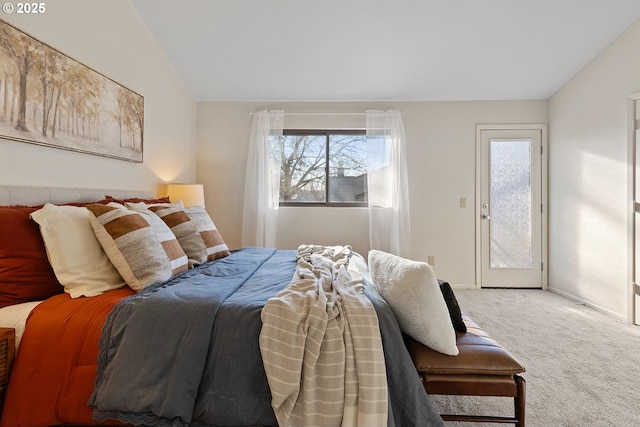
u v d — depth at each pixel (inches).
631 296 99.7
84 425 45.4
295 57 117.8
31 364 42.9
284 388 39.2
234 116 146.0
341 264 68.6
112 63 90.2
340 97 142.1
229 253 94.3
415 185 144.8
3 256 50.6
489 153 143.5
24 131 64.2
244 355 41.9
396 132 140.1
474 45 110.0
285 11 98.3
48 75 69.3
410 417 40.1
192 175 142.5
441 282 53.1
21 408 41.8
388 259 52.7
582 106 121.0
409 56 116.0
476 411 55.9
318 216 146.5
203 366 41.4
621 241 103.9
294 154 149.0
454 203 144.2
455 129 143.7
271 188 141.5
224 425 41.2
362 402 38.4
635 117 100.0
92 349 43.5
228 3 96.3
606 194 109.9
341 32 105.4
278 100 145.6
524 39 106.7
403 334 49.1
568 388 62.9
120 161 94.6
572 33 103.8
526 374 68.0
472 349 46.0
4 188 59.9
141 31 103.0
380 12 97.3
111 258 56.1
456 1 93.1
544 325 96.5
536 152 141.6
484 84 131.8
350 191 148.4
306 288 49.6
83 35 79.6
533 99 141.6
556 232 135.5
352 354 40.6
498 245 143.7
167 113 120.7
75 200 74.8
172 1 96.7
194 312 44.0
